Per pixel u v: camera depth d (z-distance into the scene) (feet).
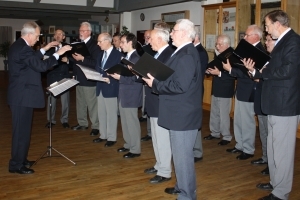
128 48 12.08
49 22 53.67
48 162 12.67
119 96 13.08
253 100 12.93
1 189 10.19
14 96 10.85
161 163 10.88
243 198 9.94
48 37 44.16
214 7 22.61
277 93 8.89
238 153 14.17
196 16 25.00
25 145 11.39
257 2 19.38
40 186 10.49
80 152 13.94
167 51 9.94
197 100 8.40
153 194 10.09
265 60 9.30
